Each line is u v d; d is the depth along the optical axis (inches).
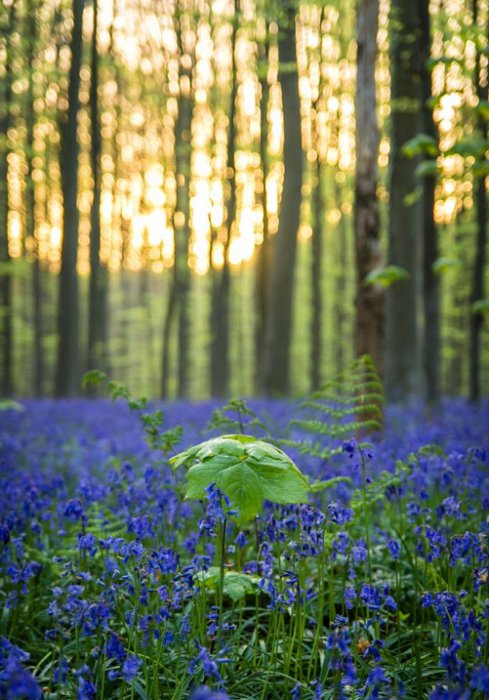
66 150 677.3
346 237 1289.4
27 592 138.8
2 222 957.2
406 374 535.8
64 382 701.3
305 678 120.3
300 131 703.7
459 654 114.8
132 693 106.8
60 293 698.2
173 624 124.6
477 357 509.7
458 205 664.4
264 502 157.1
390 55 497.7
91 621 107.1
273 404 514.3
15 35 627.8
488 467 225.3
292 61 693.9
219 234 1066.7
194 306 1732.3
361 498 169.6
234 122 855.7
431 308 399.2
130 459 289.1
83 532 140.3
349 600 114.0
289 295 705.6
